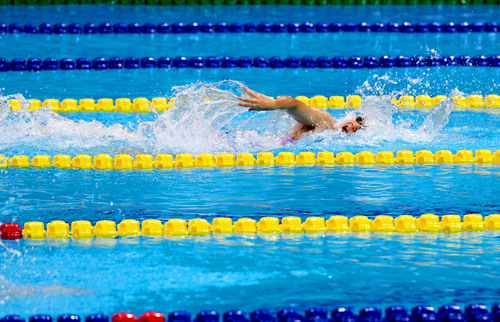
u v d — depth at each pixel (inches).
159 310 454.3
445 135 898.1
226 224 595.5
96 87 1075.9
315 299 471.2
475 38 1405.0
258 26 1443.2
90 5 1627.7
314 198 672.4
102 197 671.1
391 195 682.8
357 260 537.0
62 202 656.4
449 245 569.3
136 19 1486.2
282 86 1098.1
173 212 632.4
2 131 859.4
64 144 827.4
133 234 585.6
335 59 1222.9
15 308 454.0
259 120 896.9
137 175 746.8
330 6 1660.9
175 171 762.8
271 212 633.6
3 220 606.2
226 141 848.3
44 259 533.3
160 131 859.4
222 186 708.0
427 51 1295.5
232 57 1227.2
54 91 1049.5
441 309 450.3
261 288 486.9
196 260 534.6
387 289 487.2
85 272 510.3
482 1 1697.8
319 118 840.3
